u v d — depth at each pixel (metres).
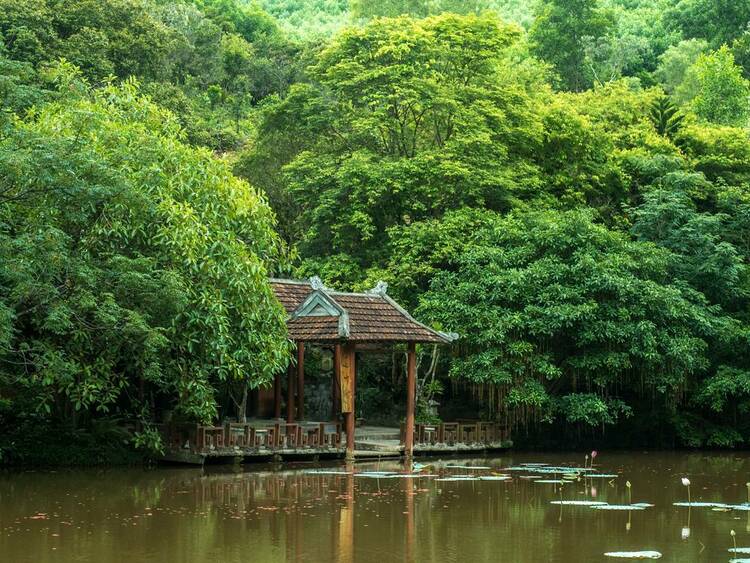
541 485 21.02
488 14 36.41
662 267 30.62
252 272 22.66
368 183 32.78
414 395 26.86
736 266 32.53
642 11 85.81
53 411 23.33
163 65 51.94
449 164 31.86
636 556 13.49
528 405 28.09
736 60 66.19
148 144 22.88
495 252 29.27
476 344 28.12
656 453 30.69
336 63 37.00
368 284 30.58
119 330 20.20
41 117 22.67
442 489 19.97
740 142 40.34
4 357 21.70
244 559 12.95
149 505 17.22
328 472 22.42
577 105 44.03
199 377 21.78
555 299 28.28
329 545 14.00
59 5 45.12
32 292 18.97
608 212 36.56
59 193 18.98
